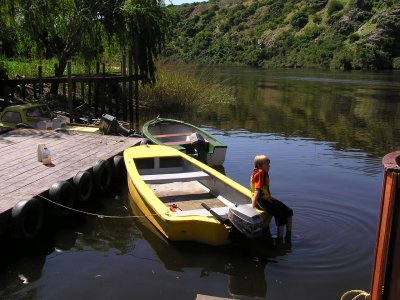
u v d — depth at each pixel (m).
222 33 96.19
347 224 7.87
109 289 5.88
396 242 3.32
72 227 7.88
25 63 25.02
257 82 41.81
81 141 11.65
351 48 69.12
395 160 3.53
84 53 20.72
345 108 24.98
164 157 9.82
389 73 56.72
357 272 6.28
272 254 6.77
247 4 107.94
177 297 5.71
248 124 19.52
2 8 16.80
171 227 6.71
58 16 18.97
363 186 10.25
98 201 9.23
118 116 20.59
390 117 21.91
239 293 5.80
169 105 23.25
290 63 73.44
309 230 7.57
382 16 71.00
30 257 6.78
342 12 80.50
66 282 6.05
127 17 19.34
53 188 7.88
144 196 7.61
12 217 6.88
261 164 6.97
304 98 29.42
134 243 7.25
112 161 10.21
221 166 12.00
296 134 17.25
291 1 98.00
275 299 5.68
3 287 5.93
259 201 6.93
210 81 28.59
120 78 19.22
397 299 3.38
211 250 6.84
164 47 21.08
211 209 7.04
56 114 14.91
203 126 18.91
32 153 10.26
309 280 6.09
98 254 6.88
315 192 9.71
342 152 14.05
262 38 85.56
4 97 15.60
